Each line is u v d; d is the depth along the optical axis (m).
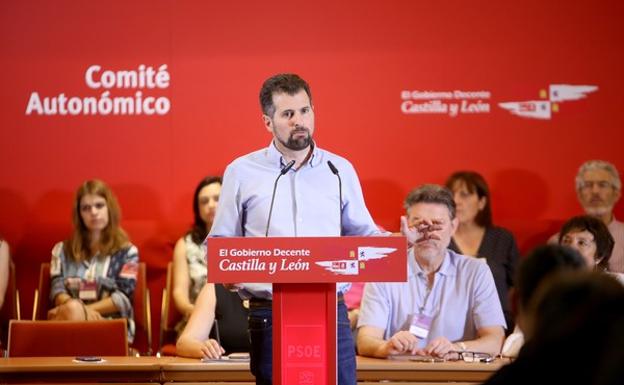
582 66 15.75
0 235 15.16
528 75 15.76
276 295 7.79
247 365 9.83
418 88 15.86
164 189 16.00
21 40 15.99
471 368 9.73
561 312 5.05
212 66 16.02
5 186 15.96
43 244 15.87
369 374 9.82
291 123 8.31
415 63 15.86
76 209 14.79
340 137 15.90
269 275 7.59
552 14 15.76
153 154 16.02
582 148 15.76
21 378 9.85
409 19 15.85
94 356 11.22
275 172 8.54
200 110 16.00
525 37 15.77
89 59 16.02
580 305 5.02
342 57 15.91
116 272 14.64
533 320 5.21
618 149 15.71
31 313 15.84
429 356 10.31
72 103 16.02
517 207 15.77
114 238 14.80
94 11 16.02
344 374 8.34
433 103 15.84
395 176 15.86
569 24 15.75
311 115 8.42
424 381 9.77
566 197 15.76
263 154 8.63
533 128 15.77
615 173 14.96
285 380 7.79
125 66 16.02
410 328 10.90
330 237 7.58
